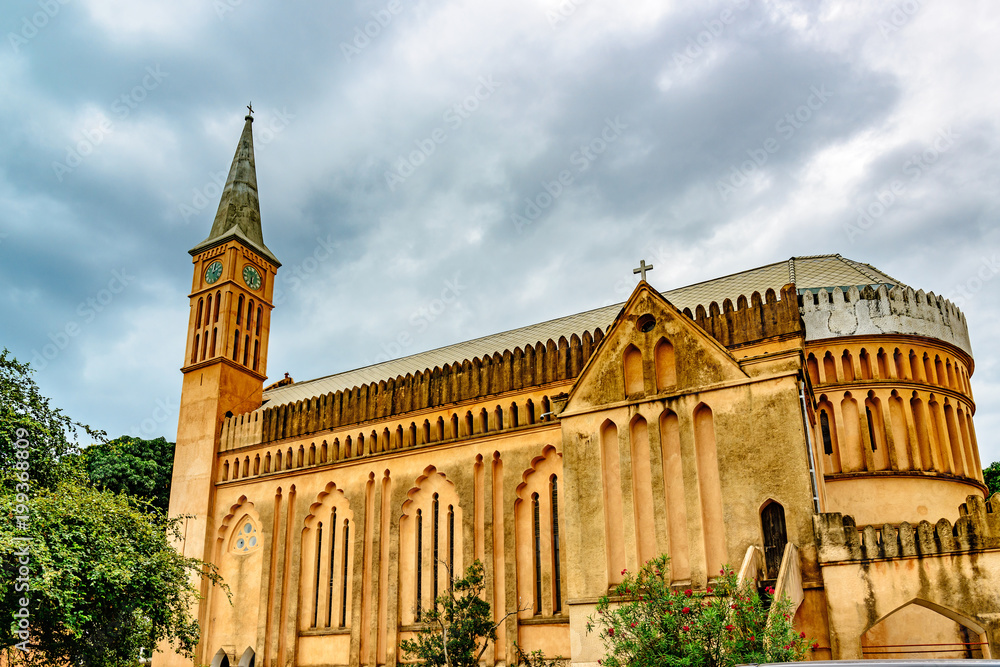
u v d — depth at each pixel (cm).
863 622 2409
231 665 4484
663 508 2953
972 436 4069
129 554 2594
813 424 3125
